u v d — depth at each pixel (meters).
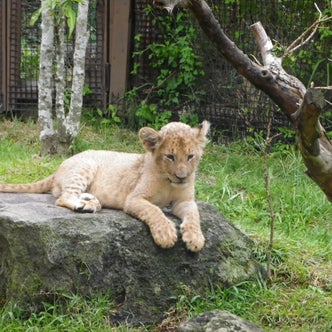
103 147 15.12
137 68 16.42
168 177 8.95
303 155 6.50
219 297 9.16
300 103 6.62
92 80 16.58
